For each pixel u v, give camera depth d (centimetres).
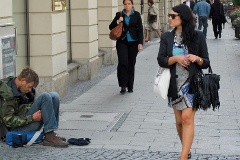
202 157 1370
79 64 2736
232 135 1619
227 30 6800
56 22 2203
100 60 3225
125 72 2327
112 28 2288
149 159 1346
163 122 1794
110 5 3316
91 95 2319
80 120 1811
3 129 1513
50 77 2158
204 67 1260
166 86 1259
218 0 5331
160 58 1258
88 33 2730
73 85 2592
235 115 1905
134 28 2295
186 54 1262
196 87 1238
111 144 1502
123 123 1775
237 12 5662
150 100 2192
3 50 1530
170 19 1259
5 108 1431
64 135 1605
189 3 5872
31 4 2136
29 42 2153
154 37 5588
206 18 5156
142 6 4678
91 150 1432
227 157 1373
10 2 1639
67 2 2686
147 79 2742
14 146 1443
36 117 1444
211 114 1917
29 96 1497
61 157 1359
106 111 1970
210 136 1605
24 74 1425
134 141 1539
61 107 2047
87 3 2719
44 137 1469
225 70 3027
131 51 2327
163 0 6141
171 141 1541
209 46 4481
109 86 2552
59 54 2250
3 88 1428
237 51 4031
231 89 2436
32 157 1356
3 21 1590
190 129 1252
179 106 1261
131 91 2377
